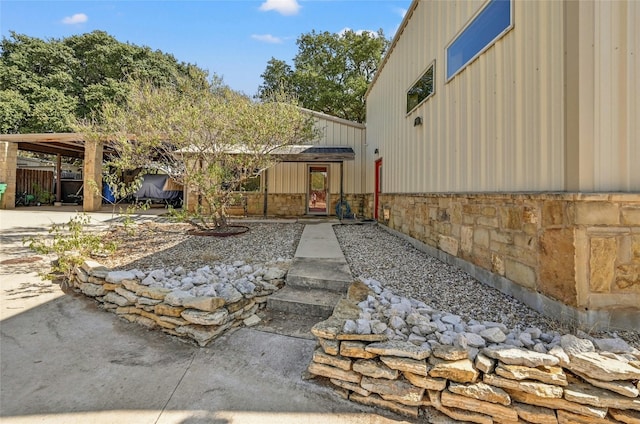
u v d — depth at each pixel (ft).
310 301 11.26
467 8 14.12
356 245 20.27
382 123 30.09
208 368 8.29
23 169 55.42
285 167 41.22
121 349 9.22
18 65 73.51
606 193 7.79
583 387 6.09
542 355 6.44
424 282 12.68
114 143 23.27
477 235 12.96
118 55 80.02
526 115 10.28
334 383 7.48
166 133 20.33
